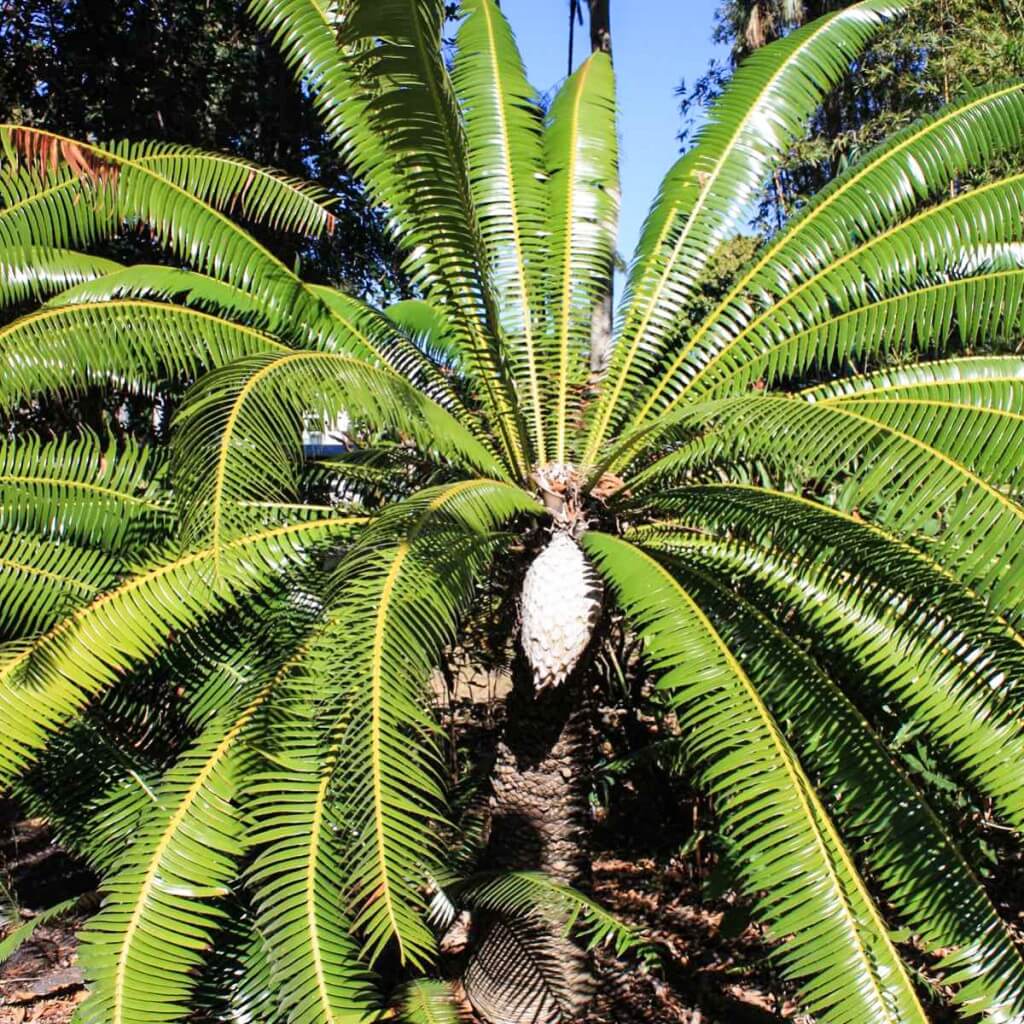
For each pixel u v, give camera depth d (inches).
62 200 141.9
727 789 97.7
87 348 123.0
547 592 117.4
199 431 95.6
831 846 90.0
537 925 126.9
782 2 375.6
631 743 182.7
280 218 153.6
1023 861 145.1
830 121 320.2
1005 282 126.2
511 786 136.9
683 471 133.9
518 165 157.6
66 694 103.0
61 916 177.5
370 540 94.6
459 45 158.4
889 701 117.6
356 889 92.1
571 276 159.9
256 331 138.1
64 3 268.7
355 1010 85.8
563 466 142.3
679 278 156.7
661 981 147.9
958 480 97.2
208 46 291.4
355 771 84.4
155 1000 87.6
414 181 121.3
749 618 112.0
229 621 126.9
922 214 136.3
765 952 150.6
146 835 95.9
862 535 105.2
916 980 122.5
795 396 138.9
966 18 289.1
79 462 137.9
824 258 144.8
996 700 97.1
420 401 123.7
